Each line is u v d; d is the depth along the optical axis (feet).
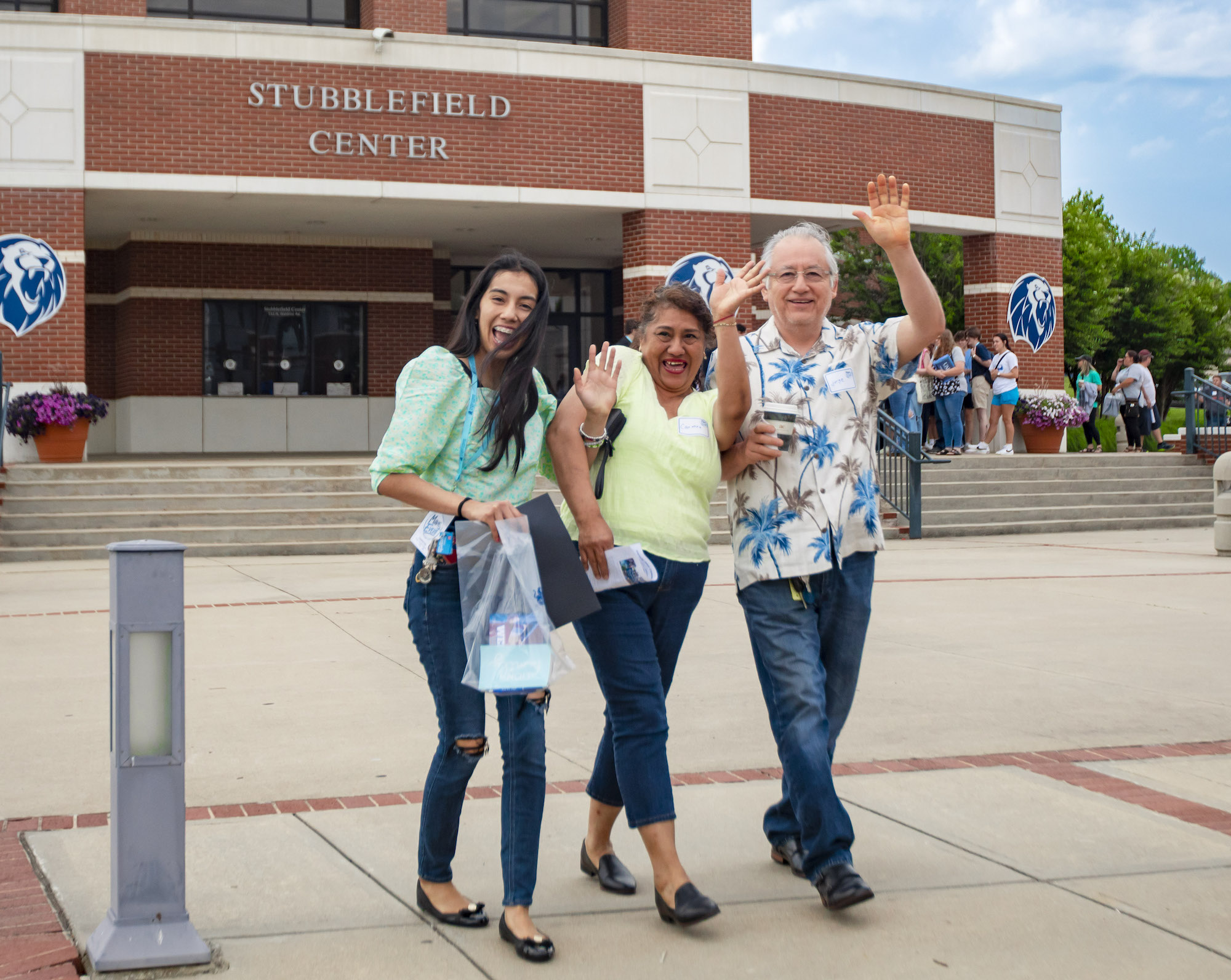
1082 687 20.97
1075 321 129.90
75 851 12.76
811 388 12.05
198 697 20.12
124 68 54.85
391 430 10.62
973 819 13.99
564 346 80.69
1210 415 63.26
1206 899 11.64
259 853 12.82
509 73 59.82
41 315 54.08
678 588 11.60
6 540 41.70
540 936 10.37
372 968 10.09
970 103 69.56
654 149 62.23
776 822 12.54
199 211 62.75
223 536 43.29
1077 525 53.93
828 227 70.13
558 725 18.37
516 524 10.33
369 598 31.48
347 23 66.03
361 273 72.74
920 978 9.97
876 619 28.12
